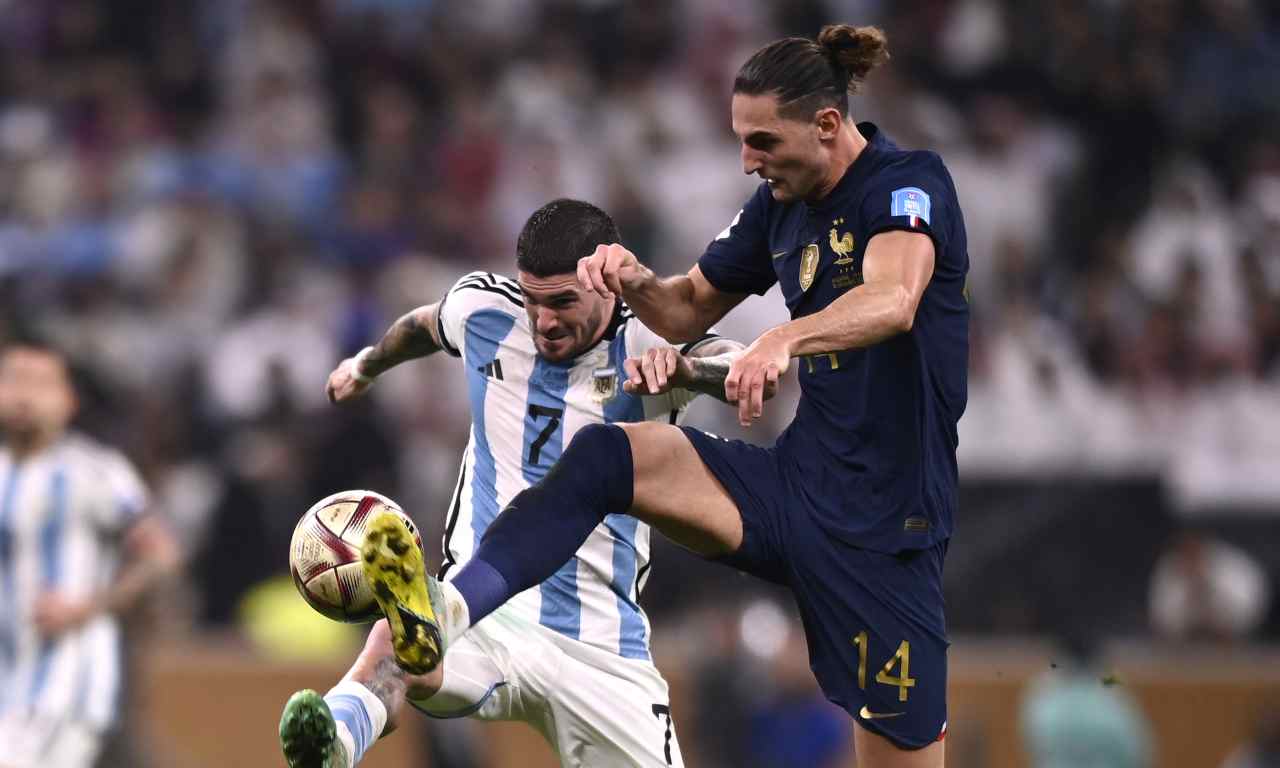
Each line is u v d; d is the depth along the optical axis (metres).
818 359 15.84
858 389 15.52
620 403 17.06
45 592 27.20
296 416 40.94
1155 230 49.81
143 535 27.66
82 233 49.06
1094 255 47.97
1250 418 44.34
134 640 28.97
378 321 46.06
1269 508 42.69
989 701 37.00
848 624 15.55
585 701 17.19
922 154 15.45
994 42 54.38
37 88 54.09
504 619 17.08
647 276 16.14
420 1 55.31
